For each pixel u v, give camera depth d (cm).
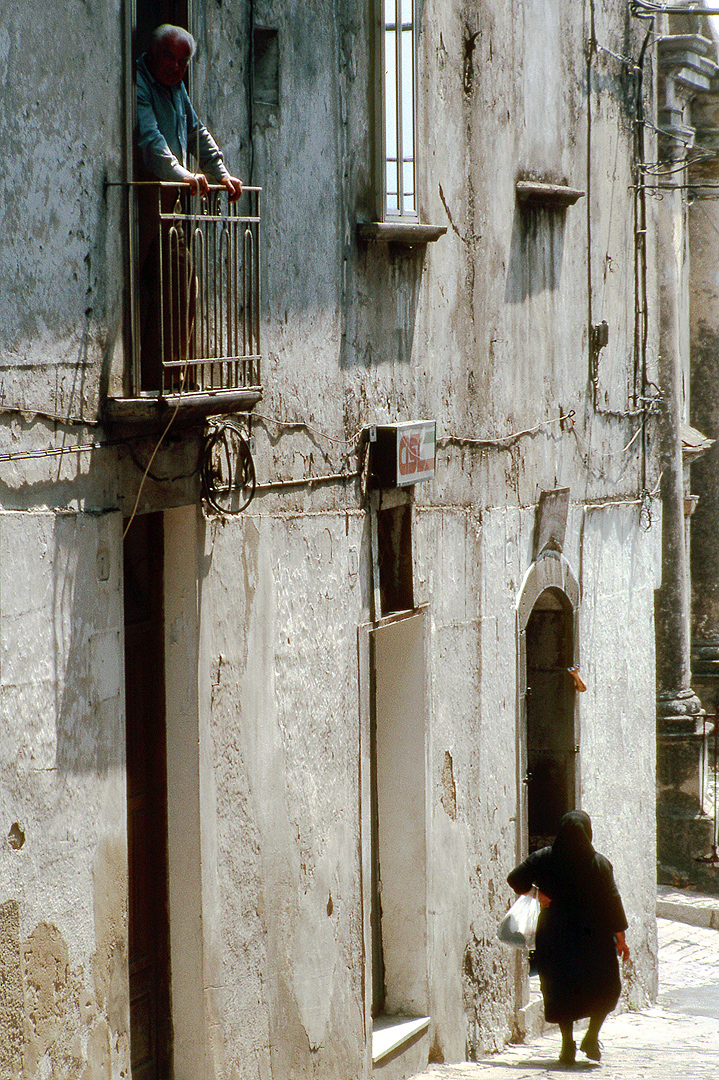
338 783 1830
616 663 2728
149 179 1409
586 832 1961
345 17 1800
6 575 1220
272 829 1677
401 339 1969
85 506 1331
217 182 1479
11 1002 1220
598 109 2584
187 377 1423
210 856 1552
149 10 1462
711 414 4241
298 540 1730
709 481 4219
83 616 1325
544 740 2567
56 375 1286
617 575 2733
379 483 1909
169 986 1544
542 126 2367
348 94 1812
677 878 3666
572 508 2533
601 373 2633
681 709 3722
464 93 2112
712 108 4094
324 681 1792
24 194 1238
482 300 2194
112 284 1364
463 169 2116
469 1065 2089
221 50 1554
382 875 2056
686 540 4053
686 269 4228
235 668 1602
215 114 1548
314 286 1752
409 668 2042
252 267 1591
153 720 1533
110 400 1354
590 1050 2056
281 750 1697
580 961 1977
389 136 1906
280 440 1689
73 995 1305
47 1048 1267
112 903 1370
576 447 2544
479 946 2217
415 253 1991
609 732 2698
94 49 1327
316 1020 1770
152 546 1526
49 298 1273
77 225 1309
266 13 1638
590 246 2569
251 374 1552
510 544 2302
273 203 1662
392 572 1984
